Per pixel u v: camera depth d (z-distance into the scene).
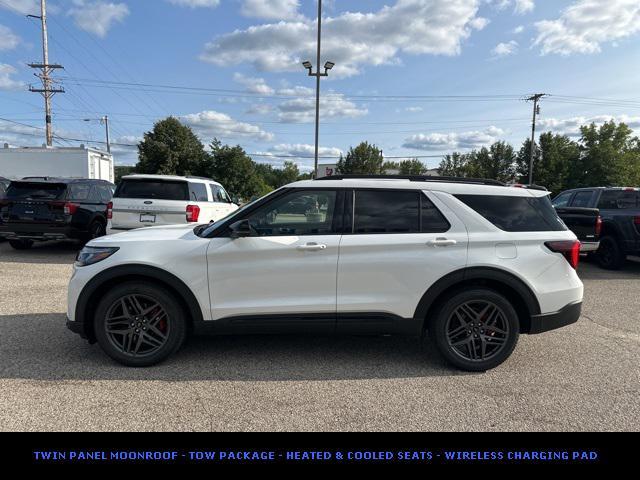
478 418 3.19
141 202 8.91
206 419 3.11
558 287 3.99
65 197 9.88
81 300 3.86
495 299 3.91
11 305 5.89
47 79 36.41
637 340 4.91
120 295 3.85
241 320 3.89
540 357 4.38
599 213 9.16
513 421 3.15
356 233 3.94
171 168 44.81
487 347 4.01
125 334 3.93
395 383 3.74
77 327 3.88
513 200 4.10
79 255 3.99
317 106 20.19
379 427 3.05
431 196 4.02
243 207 4.03
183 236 4.05
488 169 64.88
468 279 3.90
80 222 10.16
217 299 3.88
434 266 3.87
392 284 3.90
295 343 4.65
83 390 3.50
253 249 3.84
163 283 3.92
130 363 3.93
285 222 3.98
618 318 5.80
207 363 4.09
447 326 3.96
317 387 3.64
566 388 3.67
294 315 3.91
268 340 4.73
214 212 10.00
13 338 4.62
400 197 4.02
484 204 4.04
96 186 11.23
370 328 3.95
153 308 3.94
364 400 3.43
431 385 3.71
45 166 21.08
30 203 9.76
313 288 3.89
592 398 3.50
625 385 3.74
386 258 3.88
